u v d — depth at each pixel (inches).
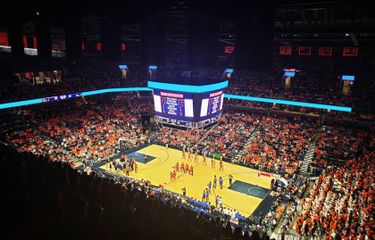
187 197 1248.2
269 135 1808.6
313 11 1792.6
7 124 1660.9
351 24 1744.6
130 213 359.6
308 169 1485.0
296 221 1079.0
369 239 797.2
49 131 1715.1
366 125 1743.4
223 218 1090.7
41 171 457.1
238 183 1430.9
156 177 1480.1
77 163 1550.2
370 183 1160.2
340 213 994.7
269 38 1561.3
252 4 1489.9
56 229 250.1
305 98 1956.2
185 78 1236.5
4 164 454.0
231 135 1881.2
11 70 1910.7
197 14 1956.2
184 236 357.7
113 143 1804.9
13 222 255.1
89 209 325.7
